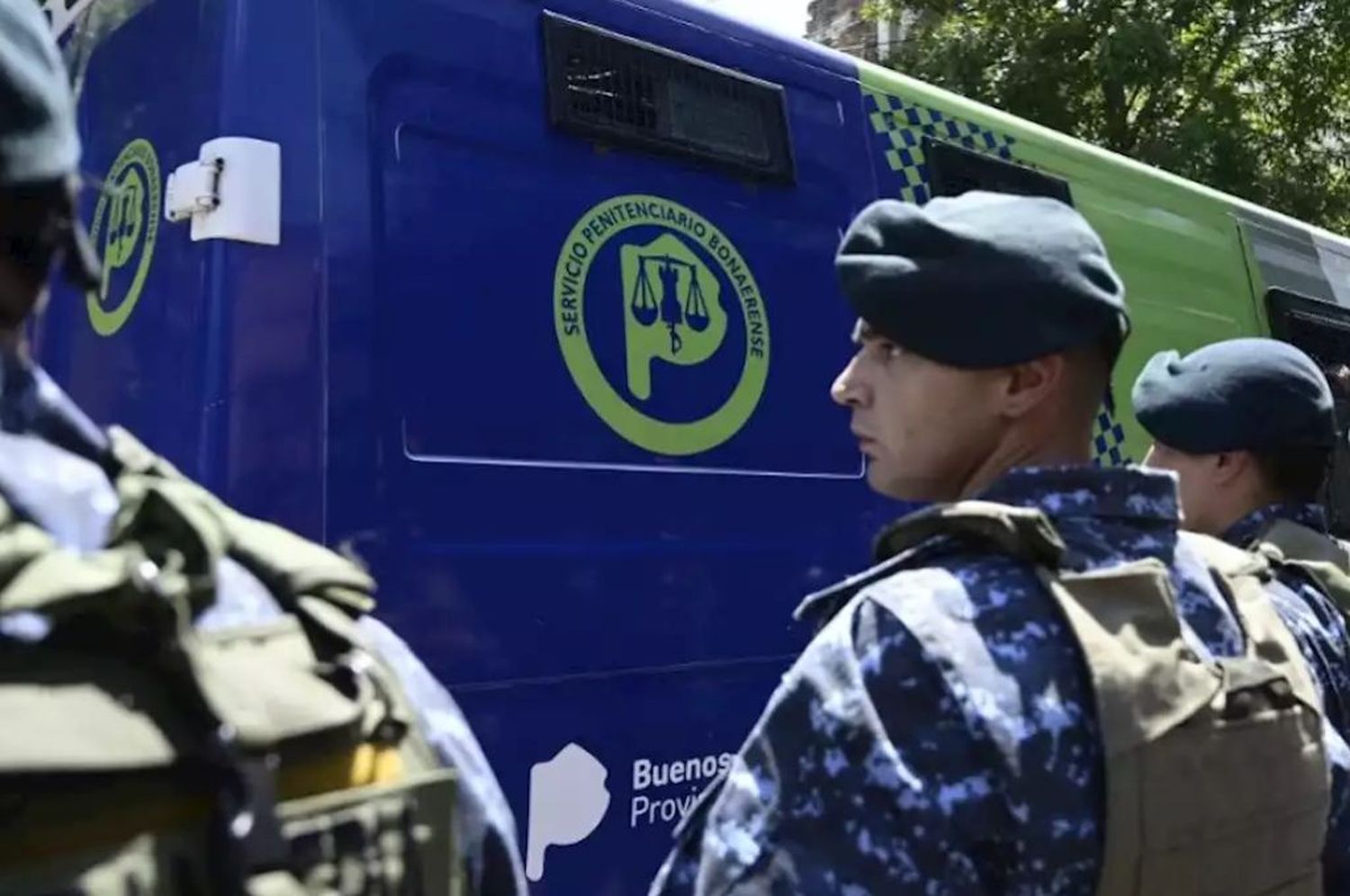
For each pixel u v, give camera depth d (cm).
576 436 250
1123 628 122
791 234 303
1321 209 1173
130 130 238
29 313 83
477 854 95
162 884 69
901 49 1169
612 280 263
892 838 115
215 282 210
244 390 208
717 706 268
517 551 237
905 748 116
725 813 122
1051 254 133
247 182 213
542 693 237
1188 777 118
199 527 80
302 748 79
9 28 78
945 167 350
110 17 249
